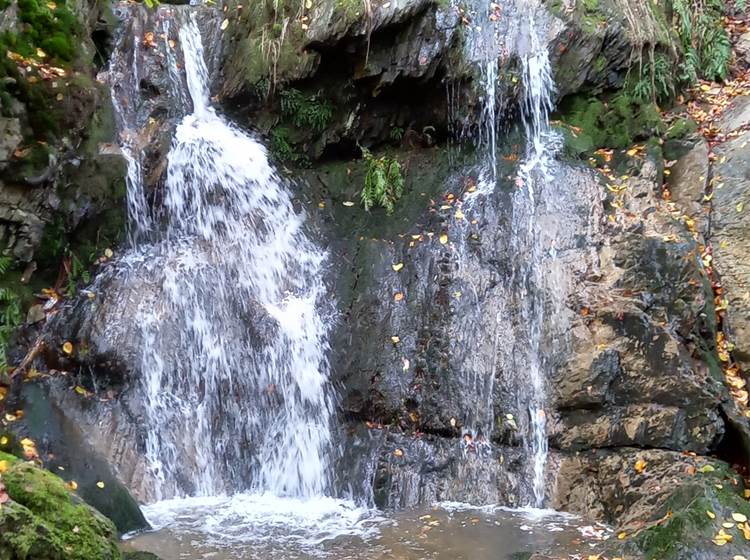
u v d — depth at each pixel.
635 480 5.98
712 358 6.70
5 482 4.20
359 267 7.73
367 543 5.49
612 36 8.53
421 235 7.77
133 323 6.84
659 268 6.87
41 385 6.27
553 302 6.91
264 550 5.31
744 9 10.27
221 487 6.66
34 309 6.64
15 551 3.84
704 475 5.81
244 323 7.33
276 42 8.37
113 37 8.34
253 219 8.12
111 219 7.35
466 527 5.80
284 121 8.63
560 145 8.23
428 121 8.64
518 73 8.30
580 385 6.45
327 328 7.43
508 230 7.48
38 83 6.52
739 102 8.84
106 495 5.52
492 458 6.53
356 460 6.73
